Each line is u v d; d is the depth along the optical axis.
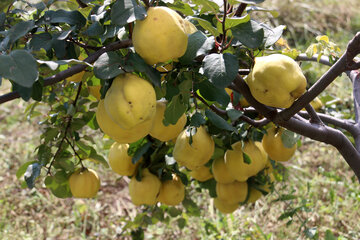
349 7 4.47
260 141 1.49
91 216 2.28
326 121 1.42
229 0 1.07
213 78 1.07
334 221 2.08
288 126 1.22
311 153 2.70
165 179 1.56
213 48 1.15
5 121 3.20
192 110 1.49
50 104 1.56
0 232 2.11
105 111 1.10
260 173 1.68
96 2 1.26
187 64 1.13
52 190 1.54
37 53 1.11
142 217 1.83
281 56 1.13
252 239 2.02
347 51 1.12
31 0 1.44
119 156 1.53
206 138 1.34
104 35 1.14
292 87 1.11
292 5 4.28
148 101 1.05
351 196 2.12
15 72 0.95
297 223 2.07
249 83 1.15
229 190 1.62
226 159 1.47
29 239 2.09
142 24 1.03
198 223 2.15
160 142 1.53
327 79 1.14
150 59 1.05
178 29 1.04
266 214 2.16
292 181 2.33
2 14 1.19
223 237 1.98
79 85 1.46
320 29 3.96
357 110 1.43
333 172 2.35
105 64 1.02
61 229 2.20
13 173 2.65
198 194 2.33
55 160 1.50
